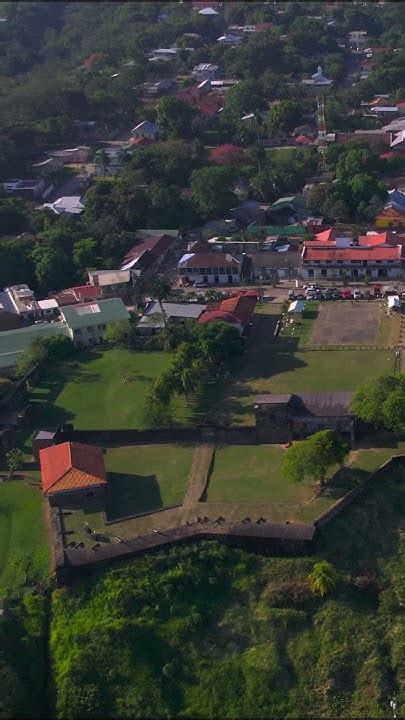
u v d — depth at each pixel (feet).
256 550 396.78
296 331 613.11
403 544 398.21
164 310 638.94
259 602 375.86
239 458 470.39
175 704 346.13
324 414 473.26
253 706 342.03
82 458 453.17
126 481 458.91
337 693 343.87
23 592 394.32
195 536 400.47
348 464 450.30
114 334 606.96
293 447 432.66
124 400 542.57
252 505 424.46
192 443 488.44
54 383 574.56
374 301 648.38
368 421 463.83
